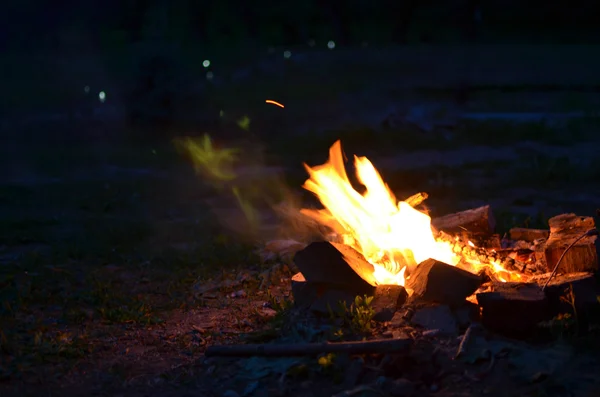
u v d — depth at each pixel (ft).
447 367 14.34
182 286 21.02
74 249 25.23
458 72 81.71
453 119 57.98
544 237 22.29
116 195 35.37
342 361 14.48
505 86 75.87
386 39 127.85
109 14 125.90
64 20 138.31
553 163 39.32
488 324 15.61
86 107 71.31
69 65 110.52
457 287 16.29
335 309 16.63
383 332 15.64
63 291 20.94
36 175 42.04
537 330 15.37
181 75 55.31
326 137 51.72
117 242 26.45
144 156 46.60
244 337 16.47
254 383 14.17
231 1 130.21
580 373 14.01
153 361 15.70
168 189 36.83
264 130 56.24
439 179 37.45
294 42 136.67
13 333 17.17
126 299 19.77
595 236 17.78
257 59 94.27
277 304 17.92
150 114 54.75
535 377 13.82
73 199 34.60
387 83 79.36
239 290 20.29
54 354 16.06
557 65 84.07
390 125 55.26
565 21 141.38
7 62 117.91
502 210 29.22
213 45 104.06
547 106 66.28
